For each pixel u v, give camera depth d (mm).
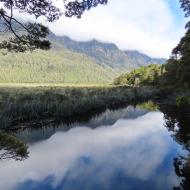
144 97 50312
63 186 11078
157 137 19547
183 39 35625
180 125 23375
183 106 34469
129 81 108875
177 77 39656
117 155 15375
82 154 15461
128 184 11273
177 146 16656
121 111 33688
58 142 17719
